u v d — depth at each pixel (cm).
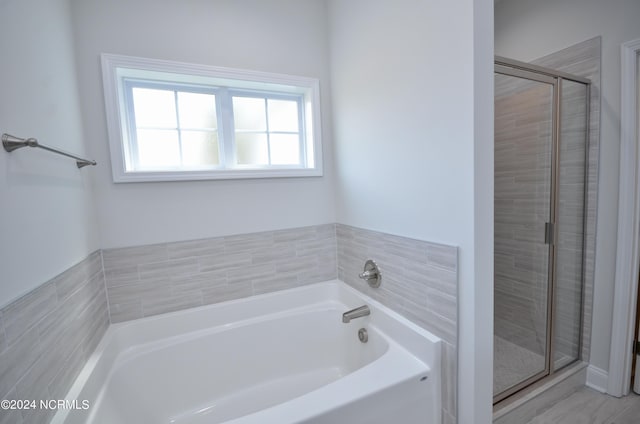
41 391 85
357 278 180
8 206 76
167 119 168
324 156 196
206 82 169
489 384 110
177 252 162
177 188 160
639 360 158
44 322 89
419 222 128
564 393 159
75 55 134
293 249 191
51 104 108
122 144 147
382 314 150
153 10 149
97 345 132
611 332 158
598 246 162
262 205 181
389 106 141
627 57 143
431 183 120
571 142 162
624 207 150
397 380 113
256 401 162
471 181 102
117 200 148
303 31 184
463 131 104
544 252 166
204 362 159
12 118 82
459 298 110
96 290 136
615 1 146
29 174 88
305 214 193
